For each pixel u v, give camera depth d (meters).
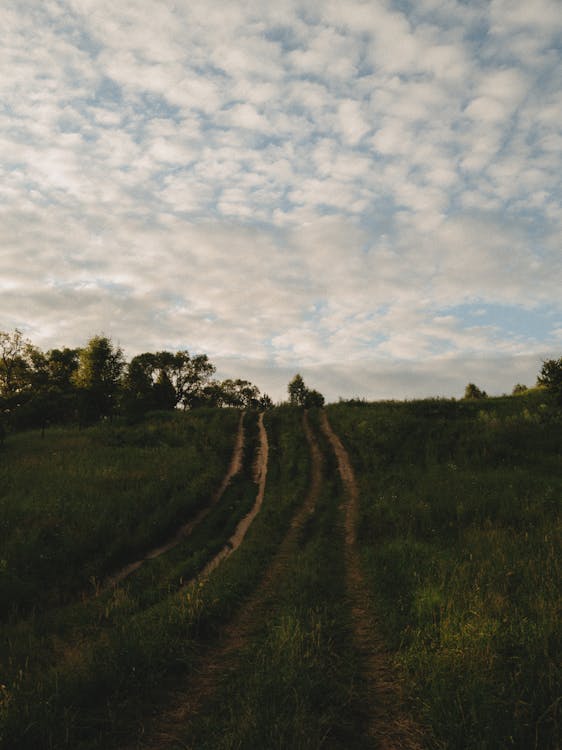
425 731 4.40
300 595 8.47
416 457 22.53
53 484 17.80
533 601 6.58
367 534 13.55
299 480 21.16
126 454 24.88
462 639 5.61
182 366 75.94
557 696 4.29
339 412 36.12
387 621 7.25
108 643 6.60
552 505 12.95
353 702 5.07
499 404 32.47
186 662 6.24
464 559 9.37
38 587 10.32
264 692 5.02
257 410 44.28
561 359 24.17
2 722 4.70
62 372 50.69
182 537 14.82
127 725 4.91
